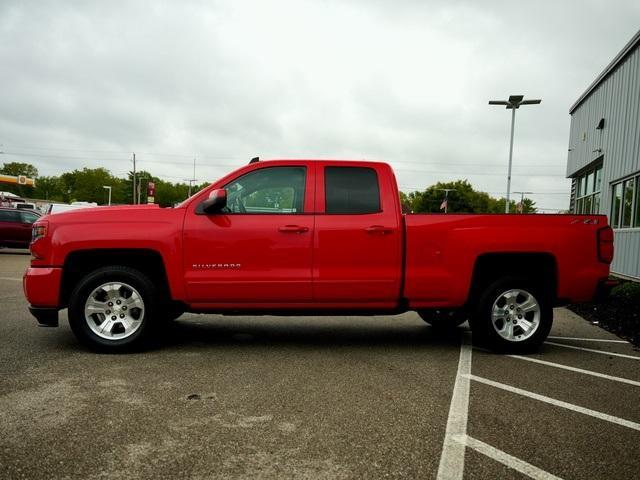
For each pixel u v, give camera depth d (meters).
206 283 4.96
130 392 3.80
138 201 78.88
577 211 18.70
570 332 6.72
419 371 4.53
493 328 5.23
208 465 2.65
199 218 5.01
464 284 5.13
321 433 3.09
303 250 5.02
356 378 4.27
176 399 3.65
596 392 4.02
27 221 19.55
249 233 4.99
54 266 4.90
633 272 12.32
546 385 4.18
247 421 3.26
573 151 18.34
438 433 3.12
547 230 5.18
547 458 2.81
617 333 6.72
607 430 3.23
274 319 7.26
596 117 15.52
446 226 5.13
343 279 5.04
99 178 116.88
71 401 3.58
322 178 5.19
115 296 5.02
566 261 5.19
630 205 12.92
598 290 5.27
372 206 5.16
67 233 4.91
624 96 13.13
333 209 5.12
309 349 5.35
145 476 2.53
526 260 5.36
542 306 5.23
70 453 2.76
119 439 2.95
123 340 4.96
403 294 5.12
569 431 3.20
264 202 5.16
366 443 2.96
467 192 79.94
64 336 5.70
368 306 5.18
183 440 2.95
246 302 5.06
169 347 5.32
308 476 2.56
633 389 4.13
